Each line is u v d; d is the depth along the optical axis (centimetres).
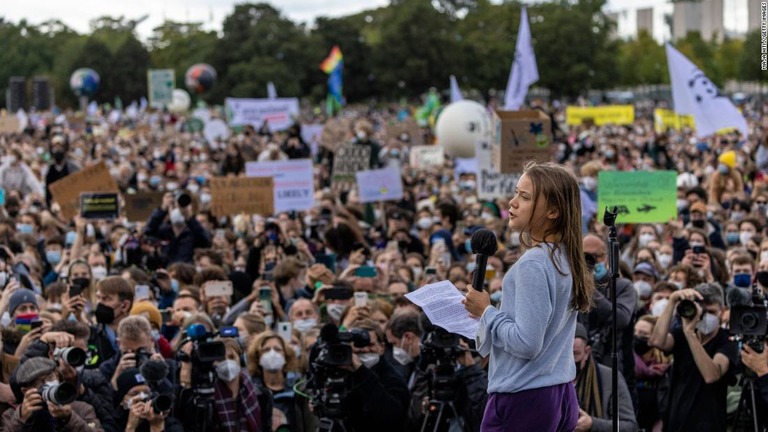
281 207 1822
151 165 3097
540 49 9875
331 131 2839
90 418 766
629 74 10462
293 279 1177
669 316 856
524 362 509
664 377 937
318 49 10369
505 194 1800
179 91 8538
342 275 1175
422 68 10088
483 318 509
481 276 514
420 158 3244
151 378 787
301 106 10244
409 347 927
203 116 5181
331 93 5984
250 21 10425
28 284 1148
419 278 1324
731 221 1560
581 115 4547
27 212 1617
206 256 1304
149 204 1697
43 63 12119
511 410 512
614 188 1451
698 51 9444
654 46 10469
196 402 802
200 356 794
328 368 802
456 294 547
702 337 874
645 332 948
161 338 945
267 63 10112
